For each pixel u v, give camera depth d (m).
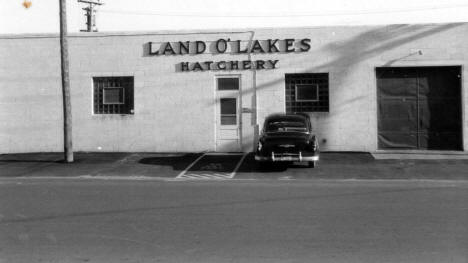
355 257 6.67
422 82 20.95
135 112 21.89
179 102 21.77
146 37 21.88
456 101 20.78
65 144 19.11
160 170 17.38
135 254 6.93
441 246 7.16
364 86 20.91
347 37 20.95
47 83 22.25
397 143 21.08
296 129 17.42
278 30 21.30
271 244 7.38
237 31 21.50
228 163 18.67
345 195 11.88
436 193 12.10
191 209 10.17
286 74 21.39
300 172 16.56
